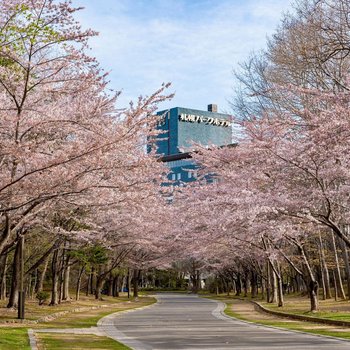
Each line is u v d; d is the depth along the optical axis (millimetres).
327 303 34094
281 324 21688
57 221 24719
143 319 25109
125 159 15789
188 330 19000
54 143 15781
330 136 16438
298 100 22625
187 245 38312
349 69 21016
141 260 50438
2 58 13195
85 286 58906
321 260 37656
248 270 58031
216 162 23797
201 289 91188
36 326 19375
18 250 25156
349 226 26562
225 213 20953
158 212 29859
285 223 20766
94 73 14719
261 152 18734
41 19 12320
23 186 13891
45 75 14781
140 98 14188
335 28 21328
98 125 14172
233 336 16656
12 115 14258
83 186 14688
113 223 30625
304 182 19125
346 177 17609
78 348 12953
